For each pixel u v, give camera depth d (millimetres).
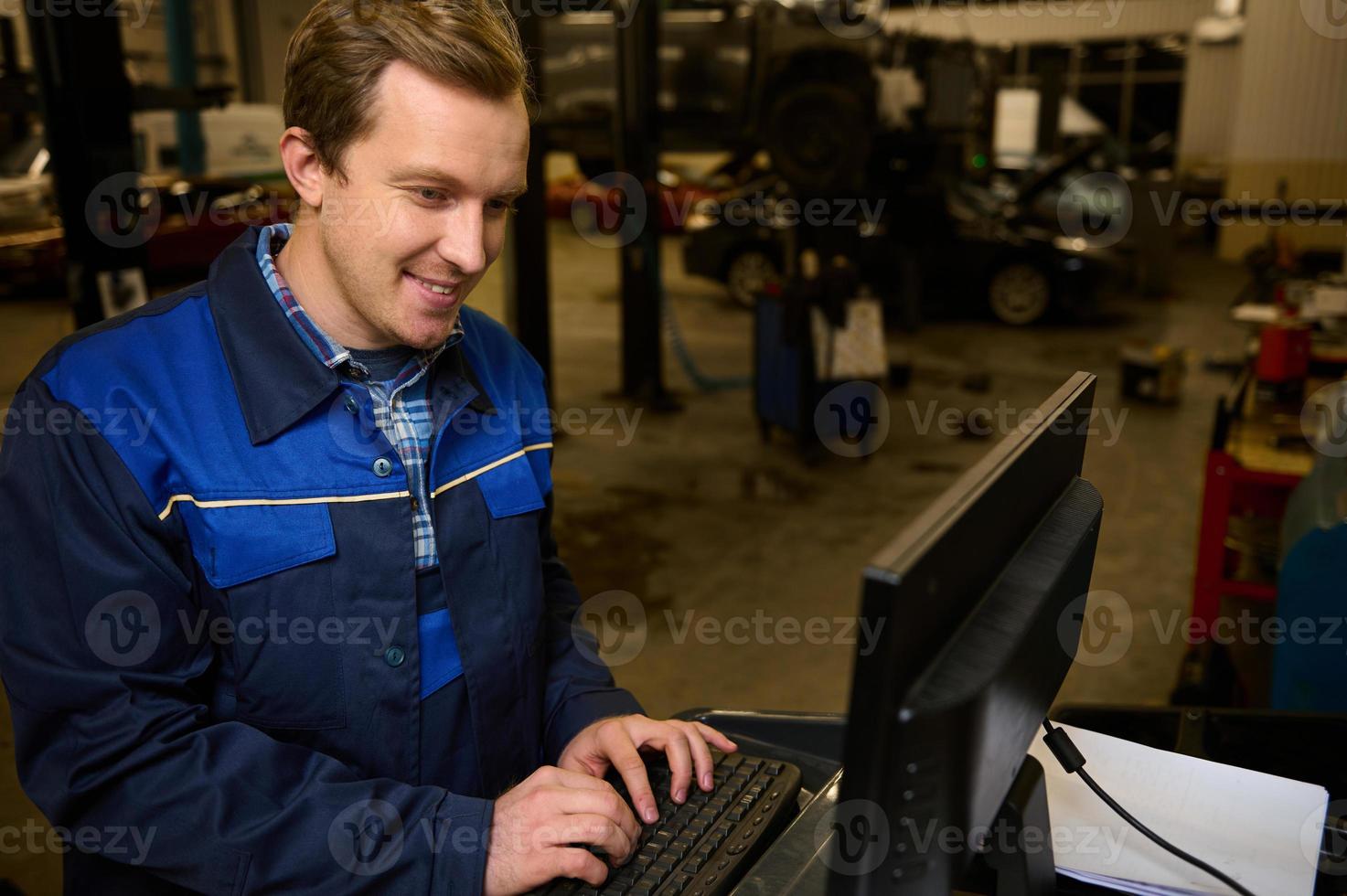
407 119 831
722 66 6184
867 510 4402
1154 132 15242
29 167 7500
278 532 925
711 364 6965
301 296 963
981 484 673
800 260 5738
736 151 6453
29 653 864
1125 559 3842
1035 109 12141
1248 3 10812
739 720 1150
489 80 841
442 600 1021
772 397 5164
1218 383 6484
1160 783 1046
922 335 7918
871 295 5027
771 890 826
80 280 2492
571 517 4293
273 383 935
